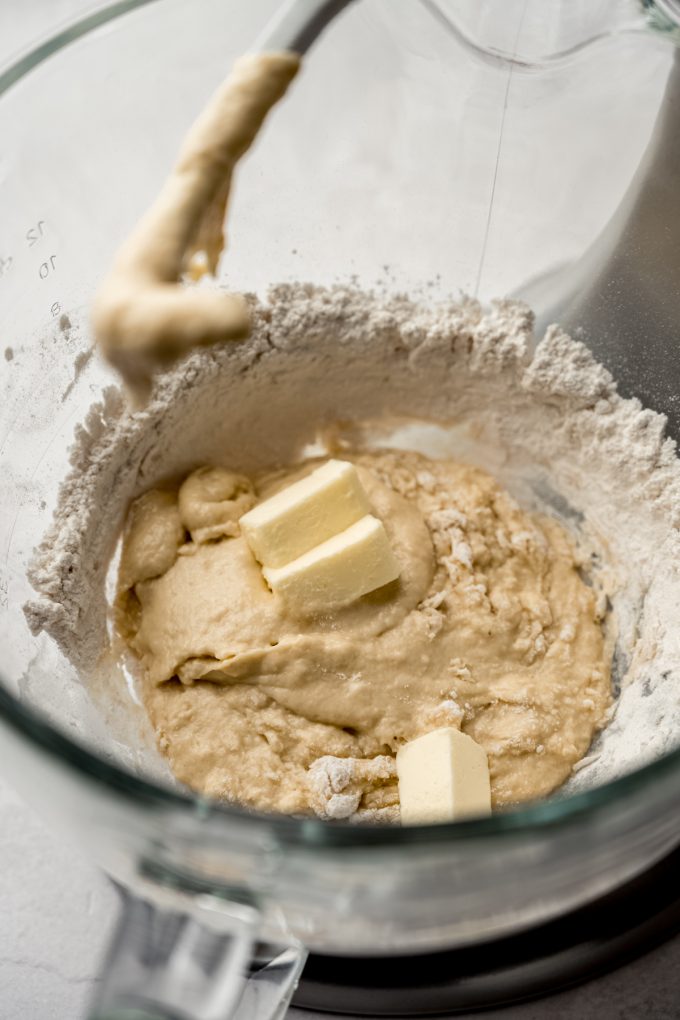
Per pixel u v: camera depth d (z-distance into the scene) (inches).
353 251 19.5
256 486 19.3
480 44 18.0
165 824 12.6
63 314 17.6
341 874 12.6
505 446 19.9
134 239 13.8
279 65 14.6
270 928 14.4
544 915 15.3
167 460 18.7
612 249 18.6
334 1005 16.2
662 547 18.2
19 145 16.7
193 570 18.0
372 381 19.6
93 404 17.6
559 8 17.4
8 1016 16.4
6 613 16.1
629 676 18.0
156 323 13.0
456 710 17.4
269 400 19.2
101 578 17.8
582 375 18.6
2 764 14.2
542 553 18.9
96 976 16.7
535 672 18.0
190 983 13.2
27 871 17.4
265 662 17.3
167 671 17.5
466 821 12.5
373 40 18.4
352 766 17.1
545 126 18.6
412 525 18.5
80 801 13.2
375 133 19.1
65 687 16.6
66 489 17.3
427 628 17.8
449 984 16.2
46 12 24.7
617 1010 16.3
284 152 19.1
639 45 17.4
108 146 17.8
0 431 16.6
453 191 19.3
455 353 19.1
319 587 17.5
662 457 18.2
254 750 17.2
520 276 19.4
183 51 17.5
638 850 14.3
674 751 13.1
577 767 17.5
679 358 18.1
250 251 19.1
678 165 17.6
